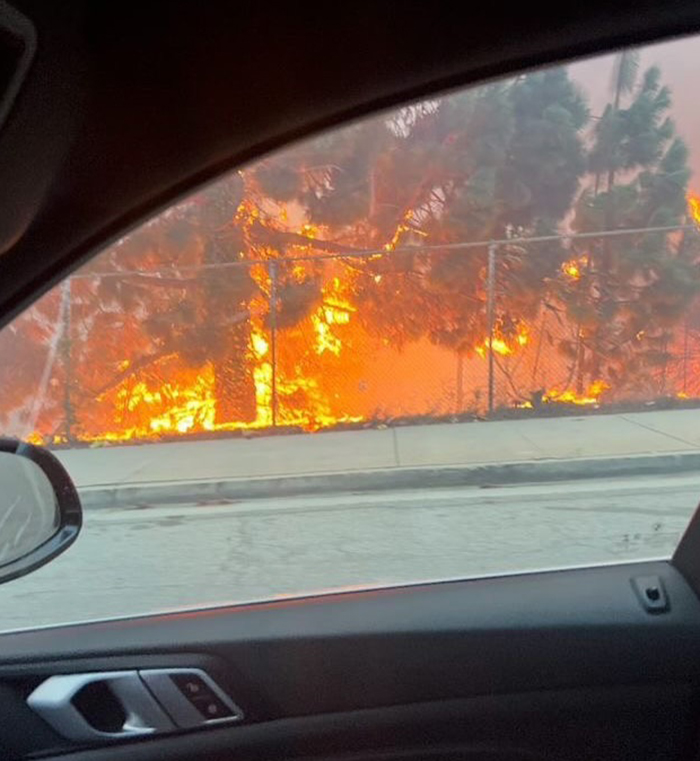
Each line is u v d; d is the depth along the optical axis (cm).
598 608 289
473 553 437
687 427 914
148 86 228
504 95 709
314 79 242
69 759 270
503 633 284
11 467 255
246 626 285
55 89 206
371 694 280
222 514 651
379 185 902
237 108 241
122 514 657
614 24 239
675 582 297
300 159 757
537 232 1029
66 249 239
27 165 213
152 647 278
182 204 276
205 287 952
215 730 276
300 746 278
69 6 195
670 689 286
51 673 273
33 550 250
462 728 283
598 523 482
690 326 1053
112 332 899
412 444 984
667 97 790
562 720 284
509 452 880
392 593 301
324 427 1095
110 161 233
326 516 621
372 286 1084
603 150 879
